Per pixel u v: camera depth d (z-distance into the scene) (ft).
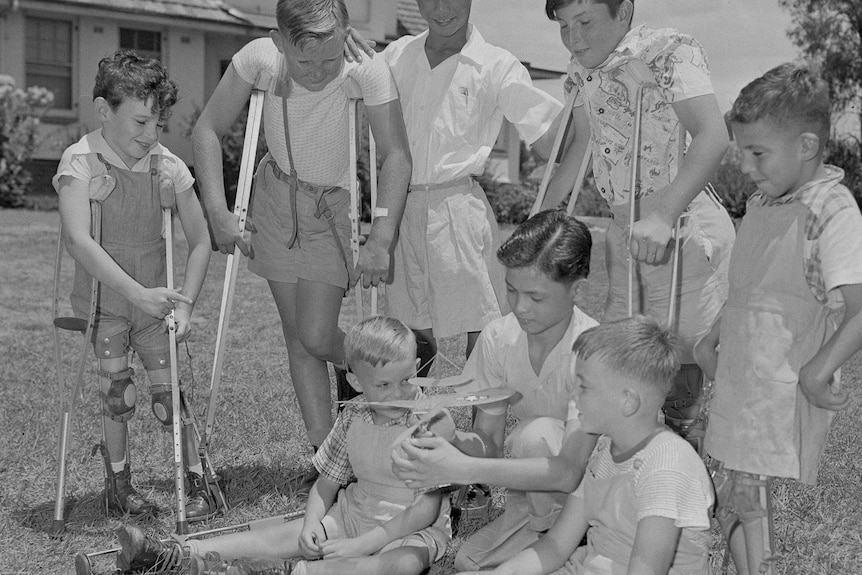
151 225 12.98
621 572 9.01
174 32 69.36
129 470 13.14
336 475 11.00
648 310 11.78
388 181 12.87
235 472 14.56
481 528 11.61
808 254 8.89
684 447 8.88
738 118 8.96
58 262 12.64
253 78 13.11
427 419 9.81
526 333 10.64
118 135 12.44
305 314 13.38
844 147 75.36
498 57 13.80
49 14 66.39
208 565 10.41
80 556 10.62
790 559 11.28
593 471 9.27
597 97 11.71
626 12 11.07
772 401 8.96
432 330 14.24
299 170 13.38
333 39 11.72
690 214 11.43
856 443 15.85
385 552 10.13
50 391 18.93
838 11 81.61
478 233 13.67
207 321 27.99
